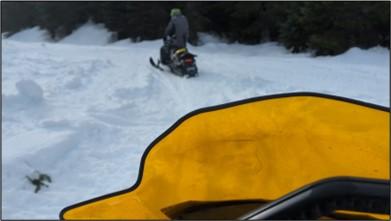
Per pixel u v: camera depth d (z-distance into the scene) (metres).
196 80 9.81
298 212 1.06
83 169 4.96
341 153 2.03
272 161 2.13
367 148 1.98
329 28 18.06
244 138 2.15
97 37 25.88
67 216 1.77
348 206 1.05
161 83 9.52
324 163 2.05
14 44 15.17
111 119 6.64
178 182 2.05
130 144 5.77
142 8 24.17
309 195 1.05
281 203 1.09
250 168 2.12
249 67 12.08
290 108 2.13
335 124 2.06
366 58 15.03
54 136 5.50
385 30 16.95
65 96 7.88
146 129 6.38
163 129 6.39
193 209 2.04
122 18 24.98
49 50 14.71
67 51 14.95
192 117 2.10
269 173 2.12
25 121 6.29
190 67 10.11
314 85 9.70
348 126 2.04
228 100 8.12
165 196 2.00
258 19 22.81
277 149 2.14
